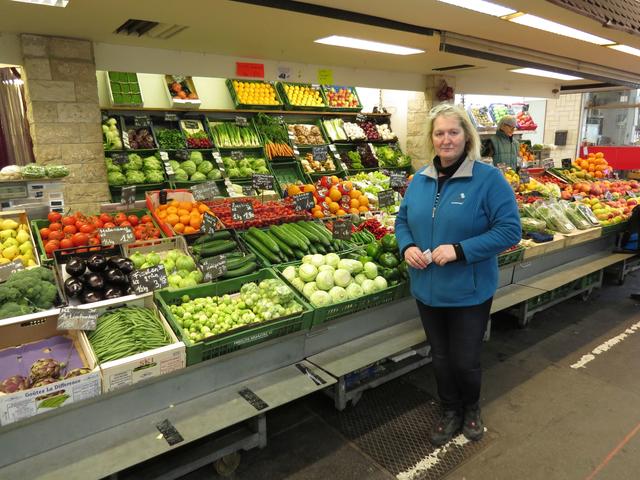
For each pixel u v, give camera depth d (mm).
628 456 2600
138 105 5836
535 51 5766
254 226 3650
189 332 2443
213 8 3520
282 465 2539
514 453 2629
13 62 4289
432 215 2488
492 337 4180
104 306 2459
